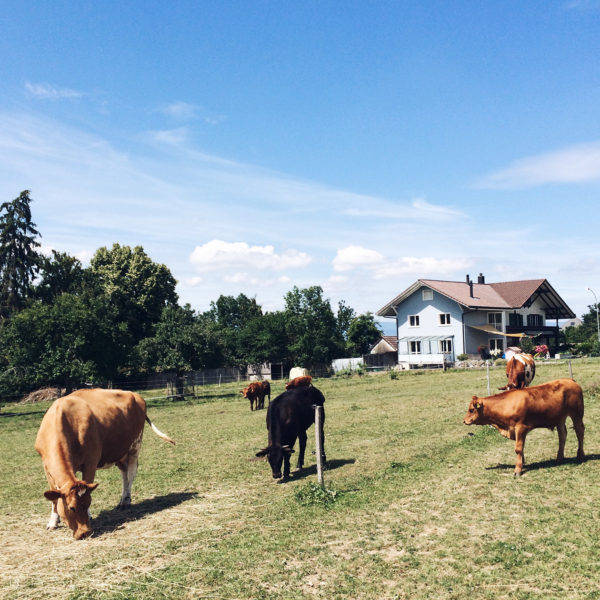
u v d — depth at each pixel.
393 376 38.47
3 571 6.66
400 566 6.04
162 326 40.44
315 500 8.54
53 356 30.47
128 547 7.21
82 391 8.91
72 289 56.81
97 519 8.66
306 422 10.92
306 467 11.33
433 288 53.97
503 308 53.69
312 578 5.91
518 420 9.22
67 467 7.50
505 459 10.40
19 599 5.86
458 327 53.59
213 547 6.98
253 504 8.88
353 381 39.09
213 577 6.08
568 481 8.52
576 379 23.25
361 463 11.09
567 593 5.18
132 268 62.38
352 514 7.88
